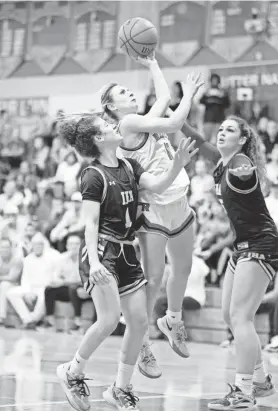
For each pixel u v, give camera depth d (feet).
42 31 44.78
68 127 14.90
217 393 17.85
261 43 38.22
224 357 26.50
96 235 14.10
